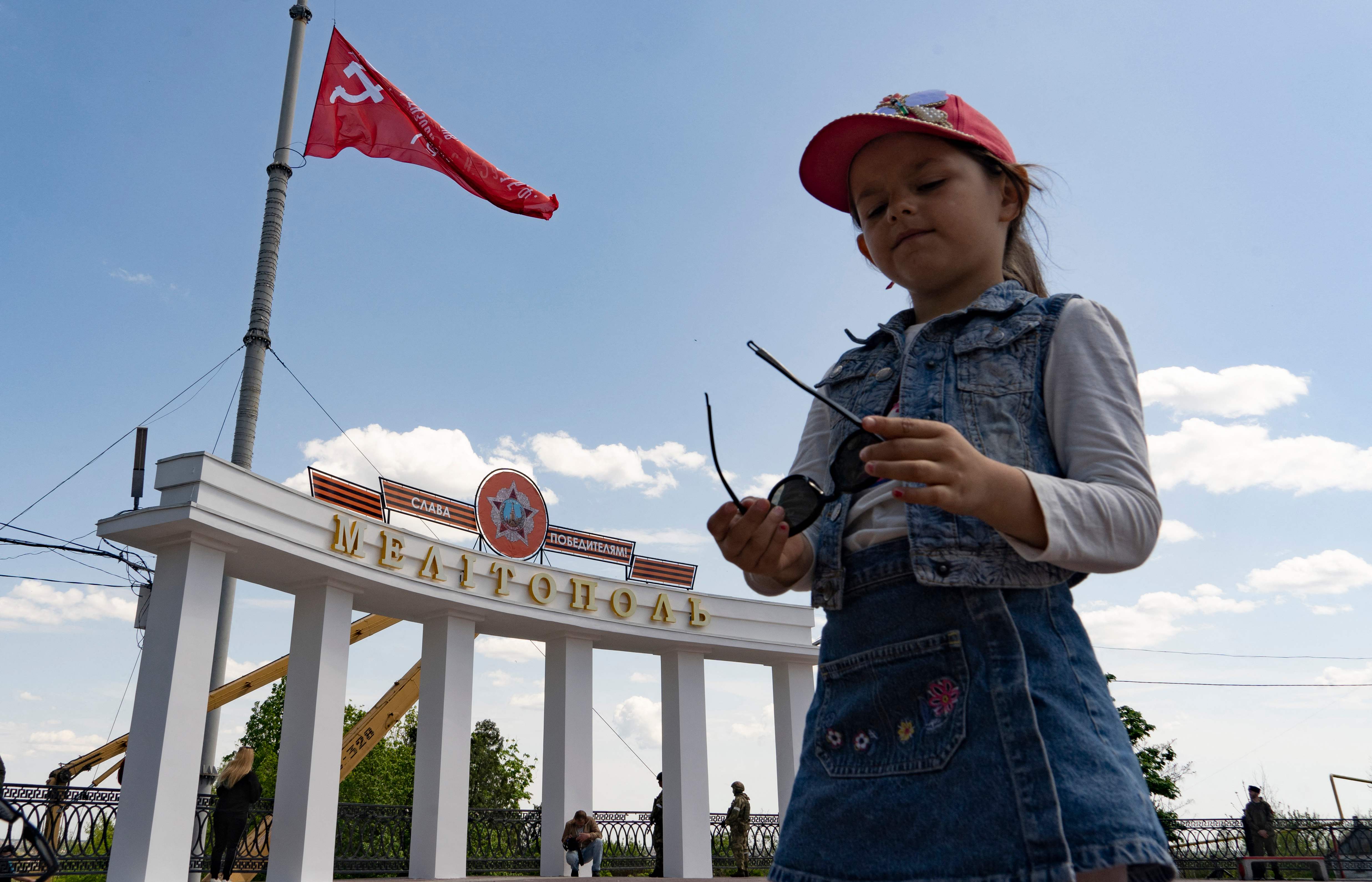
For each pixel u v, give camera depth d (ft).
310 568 43.86
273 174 55.67
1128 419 3.91
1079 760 3.49
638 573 63.52
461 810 48.83
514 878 50.31
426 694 50.72
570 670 57.00
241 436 48.62
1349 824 67.87
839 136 5.03
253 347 51.06
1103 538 3.41
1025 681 3.58
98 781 59.00
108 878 33.86
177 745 35.70
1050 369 4.16
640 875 61.62
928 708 3.79
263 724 144.25
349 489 48.47
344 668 44.52
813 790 4.09
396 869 52.44
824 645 4.39
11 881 12.71
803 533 4.61
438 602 50.31
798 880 3.94
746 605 65.16
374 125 55.72
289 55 59.06
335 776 42.63
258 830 46.88
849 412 3.42
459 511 54.85
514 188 57.72
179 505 37.19
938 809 3.56
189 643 37.11
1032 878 3.23
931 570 3.75
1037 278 5.56
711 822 60.23
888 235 4.96
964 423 4.16
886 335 5.24
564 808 53.83
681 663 61.77
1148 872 3.71
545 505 60.08
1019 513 3.29
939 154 4.83
